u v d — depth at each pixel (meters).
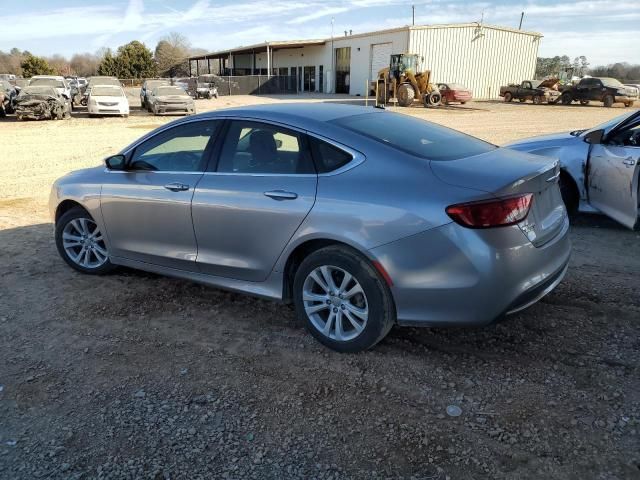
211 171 3.99
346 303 3.47
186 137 4.20
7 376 3.36
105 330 3.95
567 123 21.36
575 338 3.68
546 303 4.22
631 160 5.38
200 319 4.11
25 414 2.99
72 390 3.21
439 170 3.22
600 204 5.91
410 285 3.18
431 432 2.79
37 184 9.81
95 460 2.64
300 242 3.51
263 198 3.63
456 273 3.08
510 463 2.56
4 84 24.94
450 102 32.44
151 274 5.04
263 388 3.21
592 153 5.93
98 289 4.70
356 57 44.69
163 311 4.26
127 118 24.06
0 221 7.00
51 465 2.61
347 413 2.96
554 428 2.79
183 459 2.64
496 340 3.68
